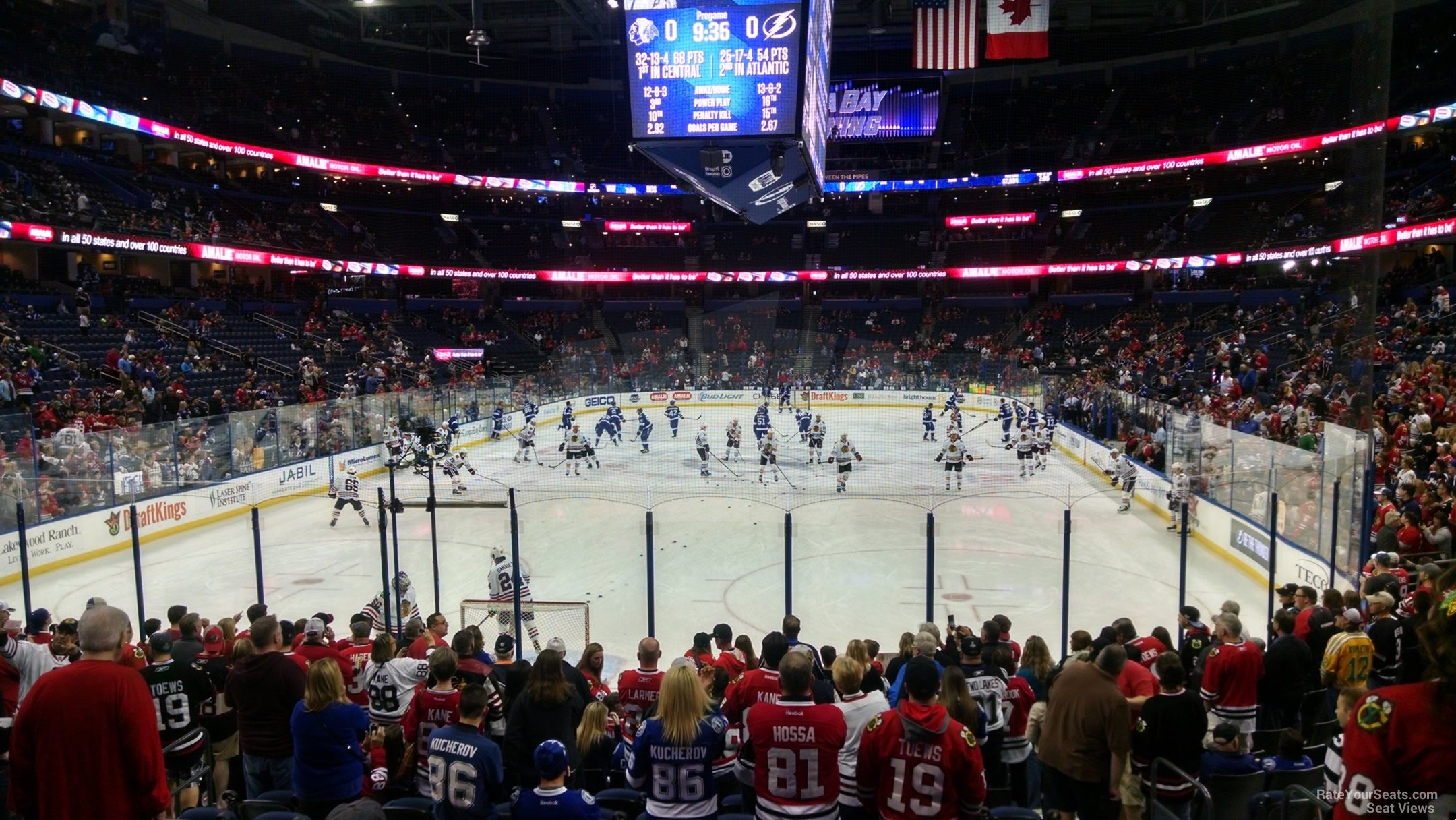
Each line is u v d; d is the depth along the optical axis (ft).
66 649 23.44
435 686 20.24
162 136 115.44
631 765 17.10
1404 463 50.31
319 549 62.90
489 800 16.40
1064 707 18.56
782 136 43.01
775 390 149.89
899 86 159.53
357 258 153.28
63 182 105.50
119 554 62.28
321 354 122.83
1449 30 126.82
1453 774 8.07
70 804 13.12
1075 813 18.66
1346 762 8.81
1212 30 155.94
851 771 18.10
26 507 56.44
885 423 133.39
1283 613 26.21
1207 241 153.79
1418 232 104.99
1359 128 34.88
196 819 16.20
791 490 82.58
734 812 19.97
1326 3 140.36
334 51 158.40
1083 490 83.25
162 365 92.07
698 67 43.04
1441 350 83.51
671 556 59.62
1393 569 35.06
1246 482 55.52
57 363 85.97
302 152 139.74
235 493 73.82
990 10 101.65
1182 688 18.95
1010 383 133.80
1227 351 103.60
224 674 25.04
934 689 14.98
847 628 45.73
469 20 150.92
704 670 23.71
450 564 58.34
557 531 67.15
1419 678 24.57
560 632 45.21
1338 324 39.24
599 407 145.28
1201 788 17.11
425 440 69.77
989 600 49.78
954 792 14.88
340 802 18.26
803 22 42.19
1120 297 163.12
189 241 113.70
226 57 142.41
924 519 70.44
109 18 122.62
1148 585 52.60
